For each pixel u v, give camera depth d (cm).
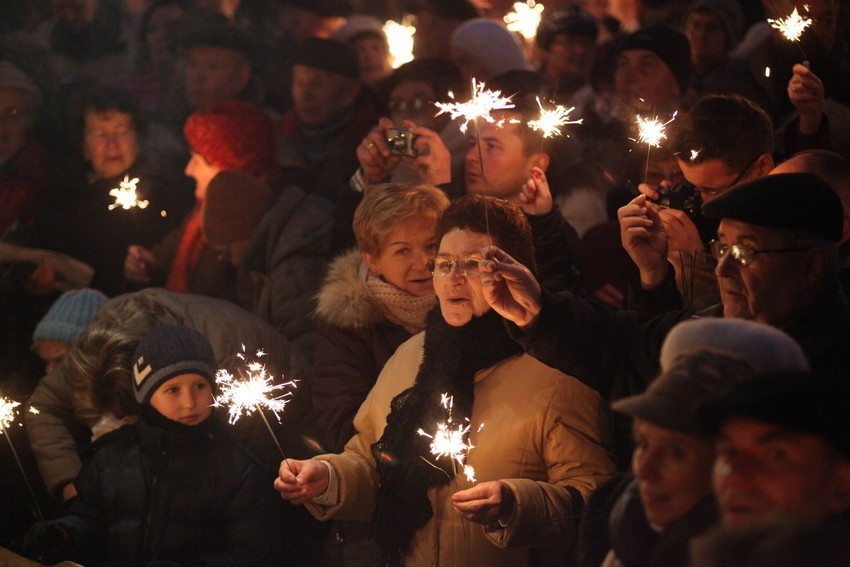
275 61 1808
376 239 968
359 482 869
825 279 679
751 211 665
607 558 618
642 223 831
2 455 1110
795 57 1075
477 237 823
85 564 948
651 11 1712
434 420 829
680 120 908
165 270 1430
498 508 759
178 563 921
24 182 1508
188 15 1844
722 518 519
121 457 967
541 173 959
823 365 673
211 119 1377
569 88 1575
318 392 986
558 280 945
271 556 937
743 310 691
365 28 1836
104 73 1866
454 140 1352
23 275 1388
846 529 504
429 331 862
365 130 1502
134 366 964
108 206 1480
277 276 1245
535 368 823
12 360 1356
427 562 828
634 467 581
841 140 992
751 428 505
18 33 1802
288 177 1383
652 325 768
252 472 948
